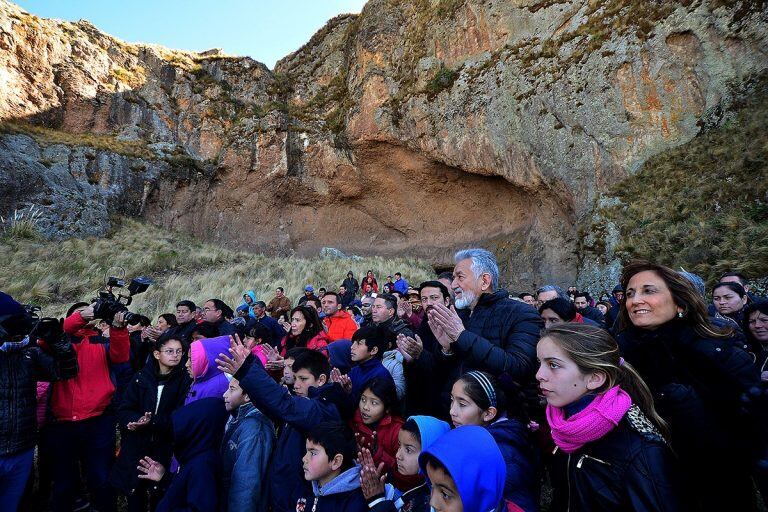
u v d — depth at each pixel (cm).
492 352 235
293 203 2670
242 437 282
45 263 1437
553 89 1709
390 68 2400
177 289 1389
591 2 1708
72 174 2011
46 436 375
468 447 170
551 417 178
